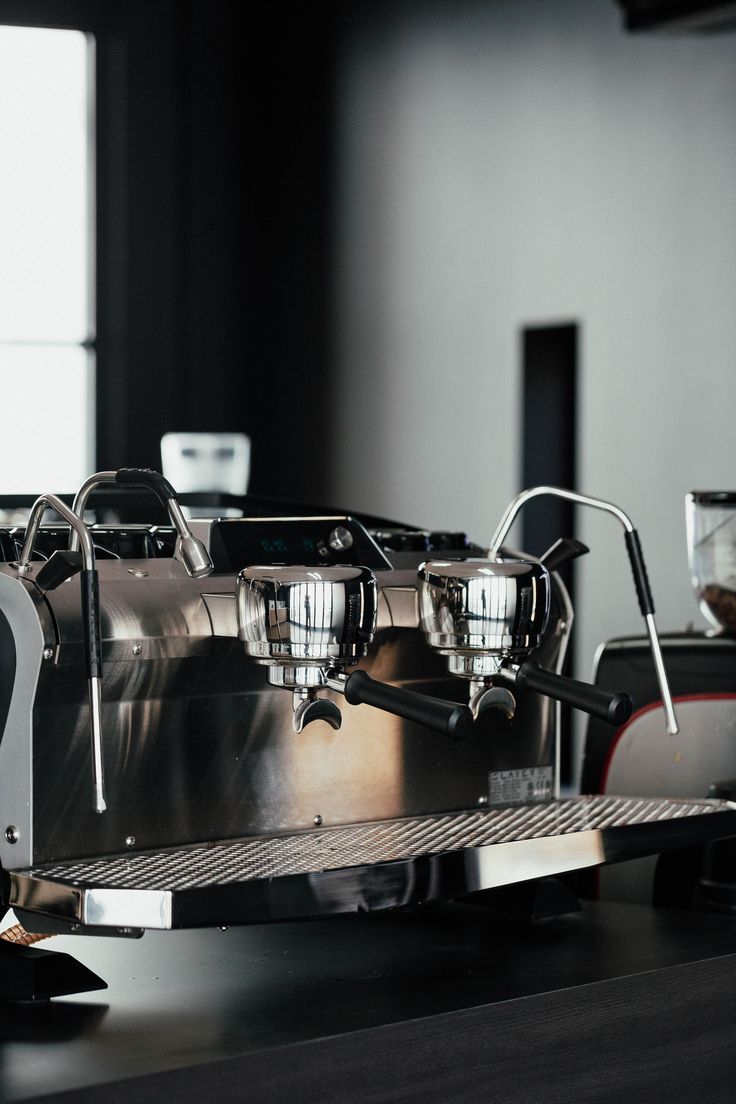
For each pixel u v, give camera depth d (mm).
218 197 8133
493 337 6895
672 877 1988
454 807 1808
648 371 6137
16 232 7688
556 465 6801
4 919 1477
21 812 1435
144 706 1519
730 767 2082
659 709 2125
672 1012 1558
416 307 7316
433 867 1507
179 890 1317
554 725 1920
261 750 1625
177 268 8078
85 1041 1300
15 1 7570
